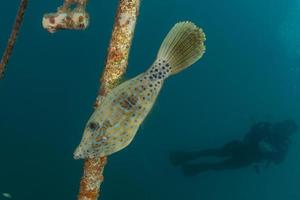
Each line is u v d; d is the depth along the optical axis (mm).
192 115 20906
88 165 2727
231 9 32094
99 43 22672
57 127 14438
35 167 11906
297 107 25547
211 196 14852
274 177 18016
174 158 13930
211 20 31125
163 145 16688
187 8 31297
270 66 28453
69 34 22234
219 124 21062
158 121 18266
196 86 23828
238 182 16406
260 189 17266
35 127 13977
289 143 13367
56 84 17766
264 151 13297
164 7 30312
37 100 16000
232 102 23500
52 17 2633
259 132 13336
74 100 16828
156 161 15312
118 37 2621
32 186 11195
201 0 31594
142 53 25797
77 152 2127
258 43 30250
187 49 2064
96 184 2758
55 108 15734
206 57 26234
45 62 19438
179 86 23344
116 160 13742
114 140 2125
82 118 15477
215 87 24422
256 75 26891
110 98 2137
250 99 24734
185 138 18578
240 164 13594
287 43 30984
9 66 18094
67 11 2627
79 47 21781
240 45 29531
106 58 2670
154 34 27938
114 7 26078
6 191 10727
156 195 13180
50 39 21656
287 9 32000
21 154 12258
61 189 11375
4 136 12852
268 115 23984
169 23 29625
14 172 11508
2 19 24750
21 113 14695
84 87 18031
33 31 21844
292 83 27547
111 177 12938
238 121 21797
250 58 28203
